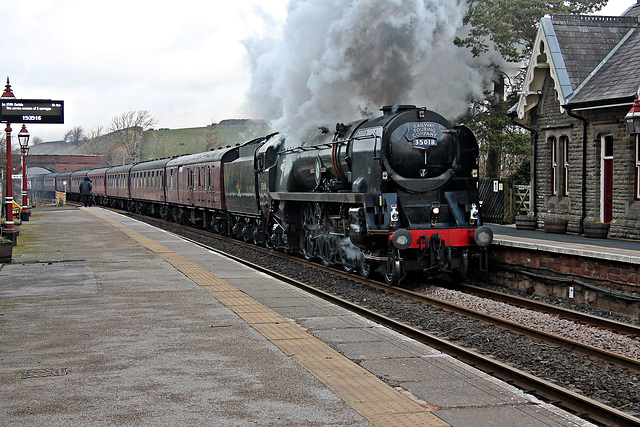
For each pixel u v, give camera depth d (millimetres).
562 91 17031
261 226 19375
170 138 108438
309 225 15953
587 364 7281
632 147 15172
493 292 11750
